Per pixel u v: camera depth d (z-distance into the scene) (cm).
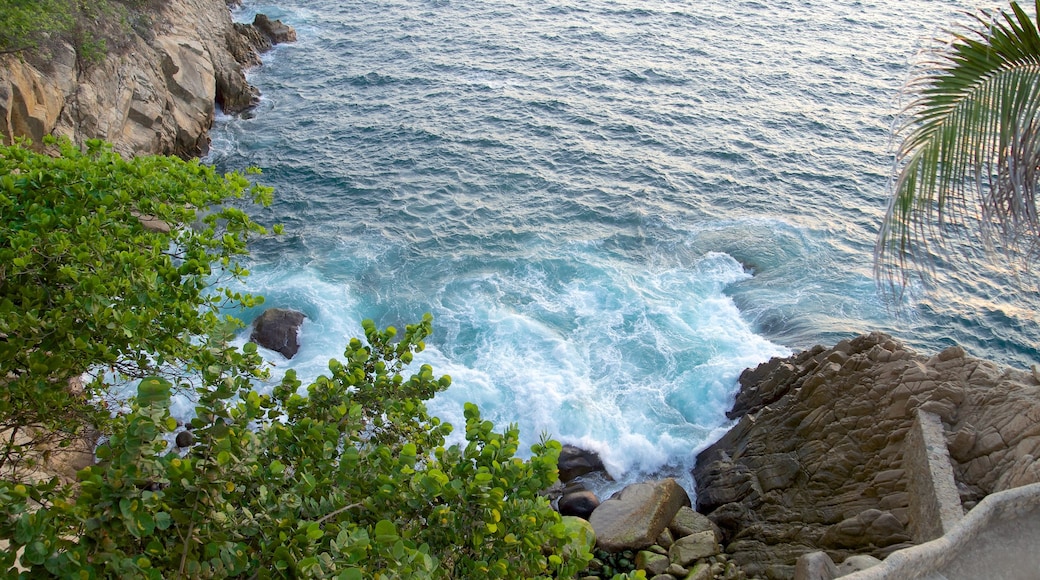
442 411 2306
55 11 3391
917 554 1073
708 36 5662
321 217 3372
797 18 6041
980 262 2972
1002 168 997
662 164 3847
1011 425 1498
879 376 1814
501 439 1009
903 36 5634
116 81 3575
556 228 3297
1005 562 1110
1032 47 960
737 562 1770
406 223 3312
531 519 949
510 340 2595
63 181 1348
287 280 2883
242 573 871
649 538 1848
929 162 1031
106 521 725
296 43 5550
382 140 4094
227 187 1532
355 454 923
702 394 2391
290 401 1066
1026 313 2745
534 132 4188
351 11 6225
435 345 2583
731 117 4372
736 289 2903
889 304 2797
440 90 4725
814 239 3228
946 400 1634
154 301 1240
